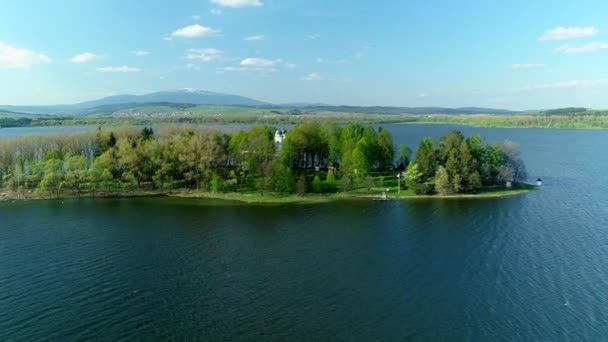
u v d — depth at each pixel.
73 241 112.62
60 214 139.62
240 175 176.50
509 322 72.25
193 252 104.56
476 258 98.81
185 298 81.19
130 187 171.62
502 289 83.62
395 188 173.25
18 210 144.38
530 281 86.75
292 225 126.88
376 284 86.50
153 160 174.38
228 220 132.62
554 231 116.69
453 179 161.88
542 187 175.25
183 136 190.00
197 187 173.75
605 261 95.75
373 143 197.00
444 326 71.31
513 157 185.75
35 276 90.81
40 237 115.81
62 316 75.06
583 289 83.00
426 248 105.81
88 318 74.38
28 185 170.50
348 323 72.31
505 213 135.62
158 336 68.88
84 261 98.88
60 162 170.88
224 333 69.62
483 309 76.44
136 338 68.38
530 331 69.62
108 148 195.12
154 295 82.38
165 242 111.81
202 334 69.38
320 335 68.94
